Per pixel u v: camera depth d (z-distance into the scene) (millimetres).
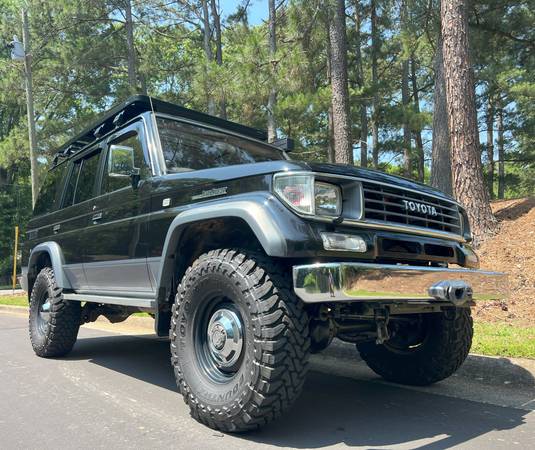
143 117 4570
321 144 23453
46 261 6426
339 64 14781
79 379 4914
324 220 3092
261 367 2984
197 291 3432
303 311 3090
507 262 8516
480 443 3129
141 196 4227
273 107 15742
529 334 5531
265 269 3148
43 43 24219
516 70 22750
